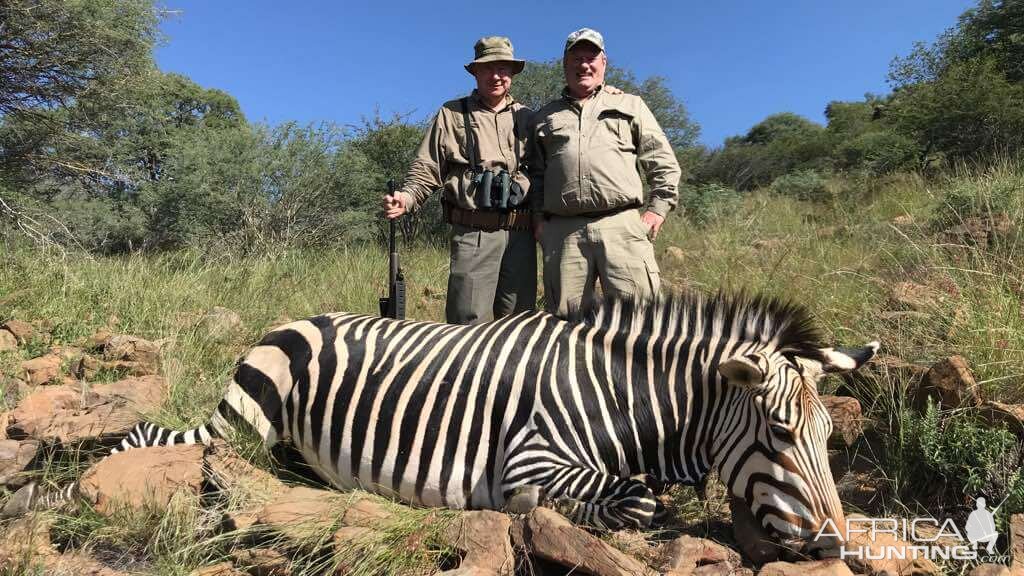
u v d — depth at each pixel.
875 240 7.86
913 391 3.86
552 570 2.74
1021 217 6.46
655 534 3.02
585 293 4.55
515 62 4.64
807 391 2.78
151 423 3.75
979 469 3.24
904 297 5.18
